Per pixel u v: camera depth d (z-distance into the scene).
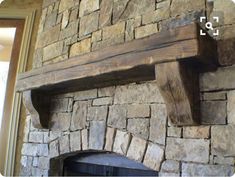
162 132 1.51
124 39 1.81
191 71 1.37
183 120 1.37
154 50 1.35
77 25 2.20
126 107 1.72
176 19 1.57
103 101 1.87
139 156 1.58
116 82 1.79
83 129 1.96
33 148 2.35
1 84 3.13
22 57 2.88
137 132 1.62
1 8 3.10
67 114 2.12
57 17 2.44
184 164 1.39
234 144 1.26
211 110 1.36
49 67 1.98
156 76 1.36
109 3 1.99
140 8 1.77
